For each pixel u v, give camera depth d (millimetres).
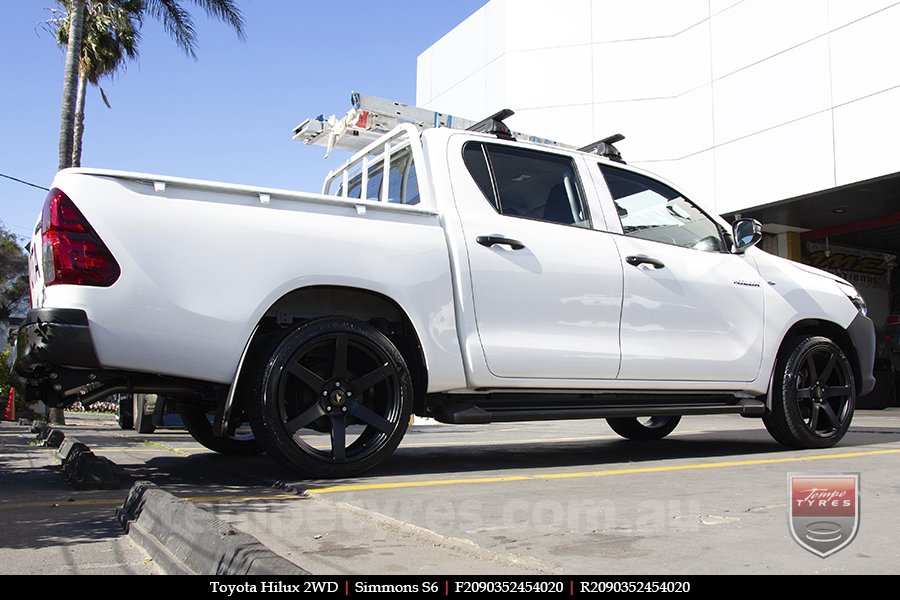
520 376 4051
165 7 13602
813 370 5035
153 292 3297
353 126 5203
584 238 4383
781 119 13844
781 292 5059
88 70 18219
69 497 3381
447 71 19203
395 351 3783
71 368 3312
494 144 4344
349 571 1937
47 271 3260
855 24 12781
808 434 4961
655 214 4848
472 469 4094
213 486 3590
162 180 3391
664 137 15797
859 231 16562
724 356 4734
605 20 16406
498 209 4207
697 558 2045
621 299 4406
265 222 3549
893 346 15969
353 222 3764
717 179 14914
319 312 3881
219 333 3398
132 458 5051
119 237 3266
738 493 3129
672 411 4566
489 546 2182
